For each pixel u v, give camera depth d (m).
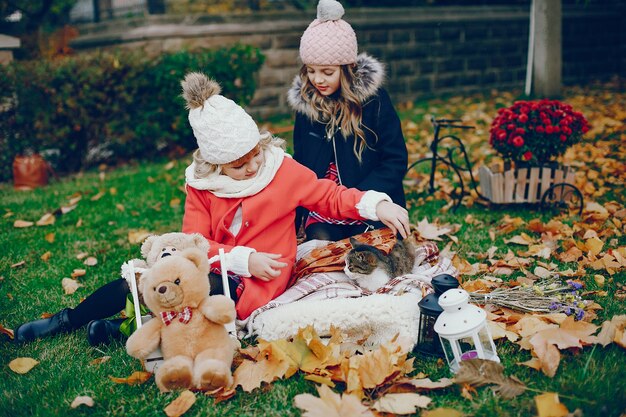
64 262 4.19
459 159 6.42
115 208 5.55
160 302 2.33
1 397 2.49
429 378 2.45
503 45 11.53
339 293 2.85
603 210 4.40
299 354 2.52
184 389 2.39
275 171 2.96
